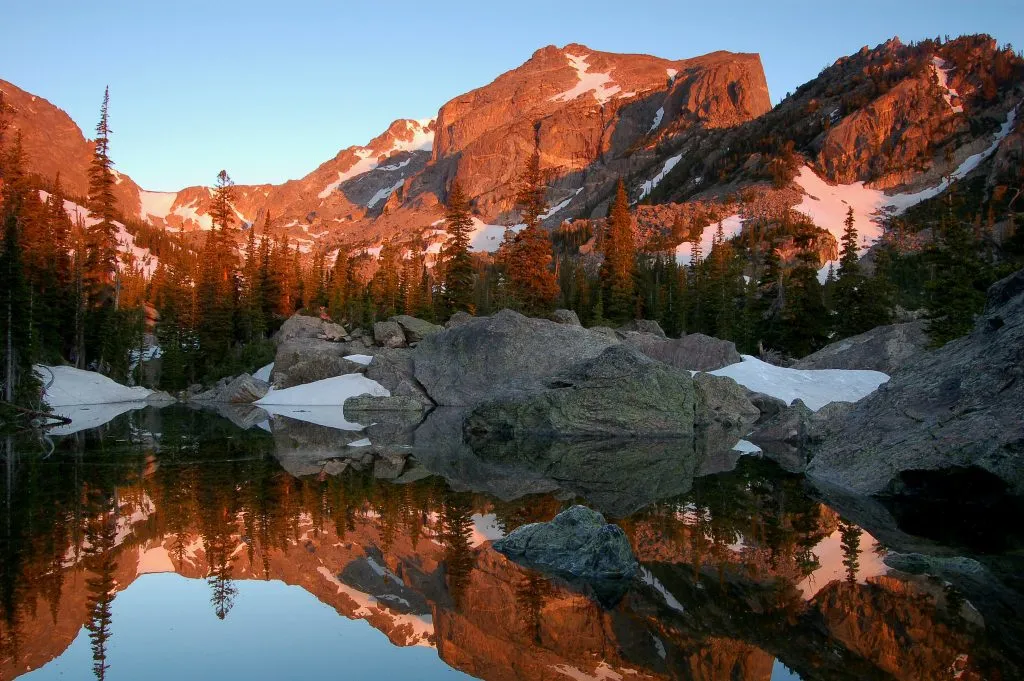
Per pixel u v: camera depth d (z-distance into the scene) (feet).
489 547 30.96
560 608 23.54
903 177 504.84
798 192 503.20
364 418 106.83
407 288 263.90
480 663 19.07
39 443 67.62
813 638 20.57
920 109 539.70
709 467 57.52
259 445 68.13
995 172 440.45
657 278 292.20
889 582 25.93
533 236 192.75
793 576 26.61
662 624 22.02
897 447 45.32
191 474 49.08
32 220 179.63
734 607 23.50
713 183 588.50
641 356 89.30
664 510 38.88
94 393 138.51
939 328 115.75
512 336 118.32
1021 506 37.24
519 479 50.39
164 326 202.18
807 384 106.42
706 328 231.91
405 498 41.81
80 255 178.81
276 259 244.83
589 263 441.27
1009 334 46.21
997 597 24.02
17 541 30.17
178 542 30.86
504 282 209.46
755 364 112.47
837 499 42.52
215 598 24.17
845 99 601.21
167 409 122.31
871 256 390.63
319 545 30.73
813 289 174.19
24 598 23.34
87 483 44.78
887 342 123.54
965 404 44.42
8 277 107.76
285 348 151.84
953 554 29.60
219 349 187.21
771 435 81.10
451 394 118.32
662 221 509.76
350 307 232.73
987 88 547.49
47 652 19.19
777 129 625.00
